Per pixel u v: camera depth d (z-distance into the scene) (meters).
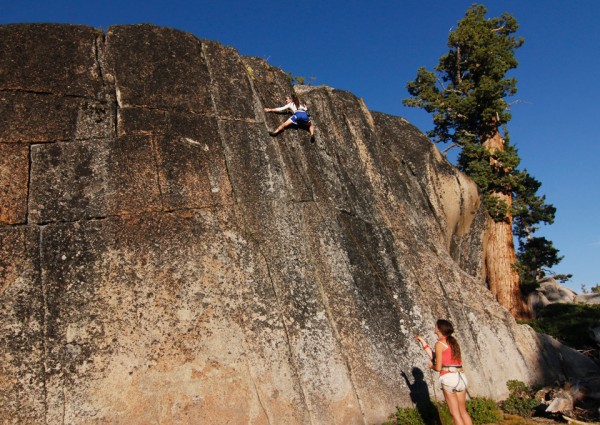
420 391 8.25
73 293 6.84
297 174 9.27
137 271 7.22
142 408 6.50
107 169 7.74
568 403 8.80
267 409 6.99
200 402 6.75
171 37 9.41
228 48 10.09
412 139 12.81
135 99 8.48
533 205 30.42
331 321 8.06
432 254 10.68
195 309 7.27
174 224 7.71
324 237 8.87
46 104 7.86
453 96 22.48
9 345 6.32
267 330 7.54
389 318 8.76
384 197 10.72
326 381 7.50
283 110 9.86
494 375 9.87
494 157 20.98
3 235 6.88
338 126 10.93
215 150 8.66
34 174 7.36
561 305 22.14
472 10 24.02
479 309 10.60
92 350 6.60
